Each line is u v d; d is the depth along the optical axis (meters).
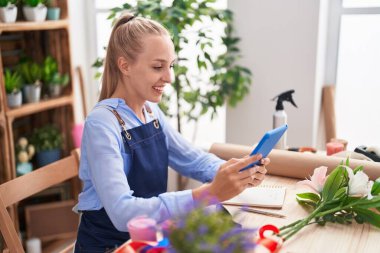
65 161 1.58
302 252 0.99
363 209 1.11
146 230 0.94
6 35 2.41
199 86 2.49
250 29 2.25
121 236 1.29
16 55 2.48
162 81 1.27
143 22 1.28
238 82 2.26
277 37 2.21
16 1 2.13
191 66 2.48
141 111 1.39
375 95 2.34
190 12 2.10
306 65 2.18
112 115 1.26
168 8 2.05
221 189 1.07
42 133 2.45
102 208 1.29
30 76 2.30
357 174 1.13
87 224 1.32
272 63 2.25
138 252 0.88
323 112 2.40
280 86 2.26
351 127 2.44
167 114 2.39
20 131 2.58
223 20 2.19
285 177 1.52
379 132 2.38
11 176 2.18
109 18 2.21
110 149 1.18
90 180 1.29
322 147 2.46
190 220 0.73
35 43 2.50
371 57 2.30
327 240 1.04
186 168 1.50
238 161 1.08
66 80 2.45
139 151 1.31
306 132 2.26
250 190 1.36
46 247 2.45
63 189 2.54
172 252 0.71
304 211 1.22
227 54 2.32
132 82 1.29
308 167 1.46
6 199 1.37
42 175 1.49
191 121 2.70
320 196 1.21
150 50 1.24
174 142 1.50
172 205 1.09
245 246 0.71
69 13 2.48
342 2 2.29
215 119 2.64
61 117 2.57
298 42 2.17
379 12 2.21
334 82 2.41
